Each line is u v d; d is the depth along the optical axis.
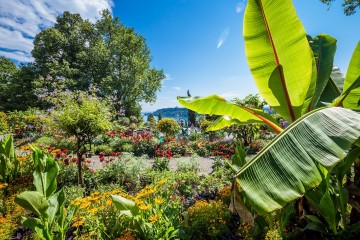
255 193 1.38
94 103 5.87
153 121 25.08
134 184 5.61
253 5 2.49
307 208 2.87
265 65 2.78
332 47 3.43
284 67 2.71
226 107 3.03
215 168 6.59
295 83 2.75
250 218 1.39
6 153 4.95
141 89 34.72
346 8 12.66
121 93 31.73
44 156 2.61
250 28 2.62
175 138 14.05
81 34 36.50
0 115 17.30
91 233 2.67
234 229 3.14
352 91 2.60
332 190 2.51
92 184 5.39
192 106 2.94
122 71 32.28
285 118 3.04
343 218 2.44
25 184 4.54
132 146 11.38
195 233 3.00
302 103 2.85
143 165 6.57
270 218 2.64
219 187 4.88
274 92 2.87
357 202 2.40
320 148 1.45
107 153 10.34
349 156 2.25
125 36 34.69
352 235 2.31
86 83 31.42
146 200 3.32
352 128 1.49
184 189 4.84
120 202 2.53
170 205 3.45
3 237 2.80
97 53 32.41
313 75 2.94
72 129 5.16
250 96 10.26
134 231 2.72
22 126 15.21
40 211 2.25
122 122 24.36
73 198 4.15
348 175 2.66
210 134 13.92
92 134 5.42
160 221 2.73
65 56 34.59
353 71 2.62
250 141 11.10
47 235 2.29
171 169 7.27
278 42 2.59
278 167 1.45
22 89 30.59
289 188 1.34
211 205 3.37
